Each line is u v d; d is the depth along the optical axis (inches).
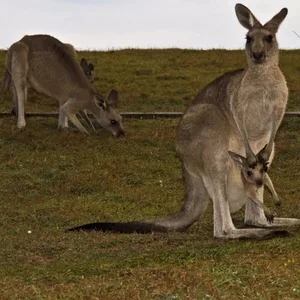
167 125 683.4
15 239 375.9
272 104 361.4
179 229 380.8
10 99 805.2
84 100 671.8
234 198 367.9
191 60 1064.8
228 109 371.6
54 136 633.0
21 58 673.6
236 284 272.2
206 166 363.9
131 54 1120.2
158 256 318.0
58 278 292.4
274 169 554.9
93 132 681.0
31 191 502.6
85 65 759.1
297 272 284.8
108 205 459.2
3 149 595.2
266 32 362.9
